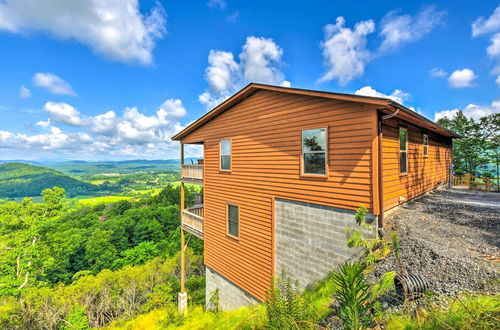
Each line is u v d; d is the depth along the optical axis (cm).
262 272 709
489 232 510
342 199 519
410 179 736
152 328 1018
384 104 437
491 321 220
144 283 1612
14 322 1226
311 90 561
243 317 592
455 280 337
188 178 1072
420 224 559
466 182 1470
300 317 328
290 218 630
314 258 575
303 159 601
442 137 1177
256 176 729
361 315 242
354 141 497
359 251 489
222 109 848
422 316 266
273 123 673
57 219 2545
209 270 942
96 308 1429
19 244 2045
